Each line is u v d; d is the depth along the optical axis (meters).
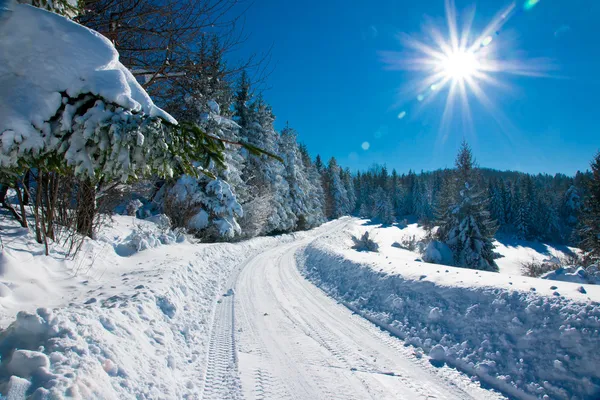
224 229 15.58
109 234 8.84
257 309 6.57
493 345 4.22
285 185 29.31
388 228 57.94
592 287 4.44
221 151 2.64
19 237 5.36
